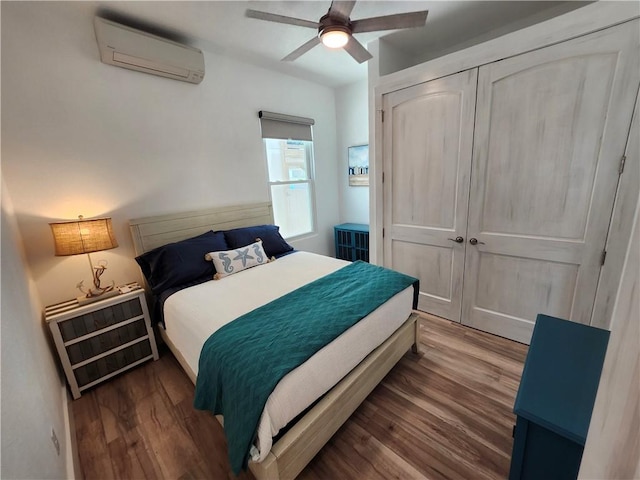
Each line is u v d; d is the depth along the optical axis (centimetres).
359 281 202
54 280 202
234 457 111
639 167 161
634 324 44
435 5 208
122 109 223
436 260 266
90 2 184
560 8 213
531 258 211
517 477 107
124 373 212
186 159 264
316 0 195
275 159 356
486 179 220
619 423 46
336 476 135
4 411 74
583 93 172
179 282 223
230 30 228
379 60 261
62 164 200
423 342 236
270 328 145
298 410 121
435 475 133
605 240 179
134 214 237
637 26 150
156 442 155
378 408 171
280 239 302
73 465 133
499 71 197
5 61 174
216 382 128
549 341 129
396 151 268
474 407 170
